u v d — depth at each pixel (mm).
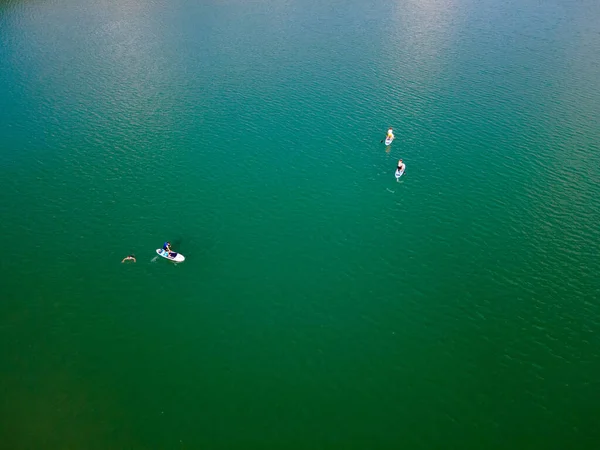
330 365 40781
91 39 103750
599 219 54625
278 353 41812
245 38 103438
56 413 37312
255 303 46312
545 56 93125
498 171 62625
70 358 41344
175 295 47000
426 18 115062
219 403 38000
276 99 79375
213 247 52219
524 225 54375
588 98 77875
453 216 56156
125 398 38375
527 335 42562
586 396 37594
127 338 43031
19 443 35344
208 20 115000
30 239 53000
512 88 81250
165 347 42312
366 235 54000
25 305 45812
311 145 68312
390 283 48250
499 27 108625
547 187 59656
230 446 35094
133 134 70500
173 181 61562
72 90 82125
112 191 59844
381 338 42938
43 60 93562
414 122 72688
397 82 84000
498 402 37531
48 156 66000
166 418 36969
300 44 100000
